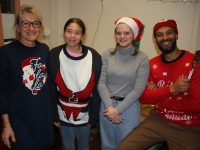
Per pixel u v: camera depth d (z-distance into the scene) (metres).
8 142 1.29
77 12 2.68
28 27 1.22
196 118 1.47
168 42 1.43
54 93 1.48
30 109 1.31
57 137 2.22
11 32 2.06
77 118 1.49
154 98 1.48
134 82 1.44
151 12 2.16
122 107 1.38
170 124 1.51
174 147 1.46
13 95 1.28
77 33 1.36
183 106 1.44
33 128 1.36
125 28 1.37
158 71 1.54
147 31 2.23
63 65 1.41
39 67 1.32
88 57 1.44
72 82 1.42
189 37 2.05
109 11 2.44
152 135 1.53
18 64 1.23
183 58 1.45
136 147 1.49
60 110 1.50
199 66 1.38
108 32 2.51
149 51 2.27
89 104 1.53
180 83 1.35
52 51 1.45
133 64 1.41
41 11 2.42
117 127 1.52
